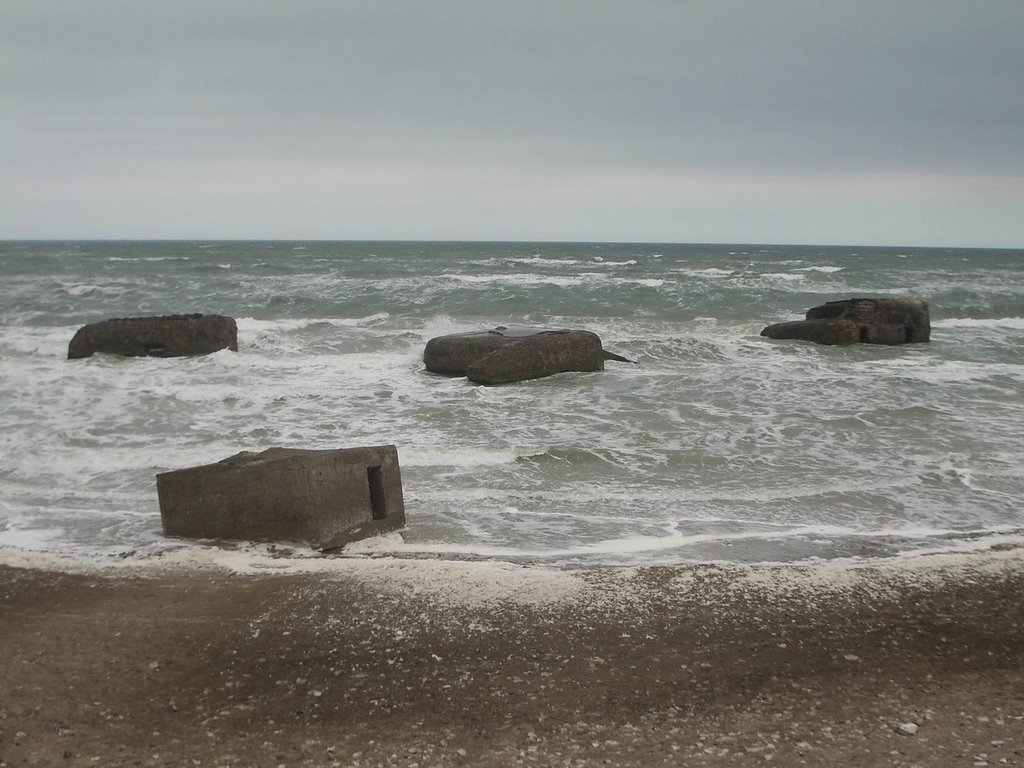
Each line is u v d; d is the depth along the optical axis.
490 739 5.05
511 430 12.59
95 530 8.70
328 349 20.30
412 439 12.05
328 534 8.20
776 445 11.82
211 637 6.34
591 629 6.49
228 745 4.97
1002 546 8.31
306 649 6.17
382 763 4.80
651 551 8.16
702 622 6.62
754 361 19.09
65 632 6.40
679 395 15.01
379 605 6.85
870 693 5.63
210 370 17.41
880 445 11.84
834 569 7.61
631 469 10.73
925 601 7.04
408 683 5.72
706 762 4.80
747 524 8.91
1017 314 29.38
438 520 8.98
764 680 5.80
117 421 13.07
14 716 5.24
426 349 17.53
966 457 11.24
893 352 20.50
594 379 16.52
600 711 5.39
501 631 6.45
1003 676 5.88
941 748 4.93
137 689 5.61
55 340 21.00
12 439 11.97
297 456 8.24
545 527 8.78
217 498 8.35
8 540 8.41
